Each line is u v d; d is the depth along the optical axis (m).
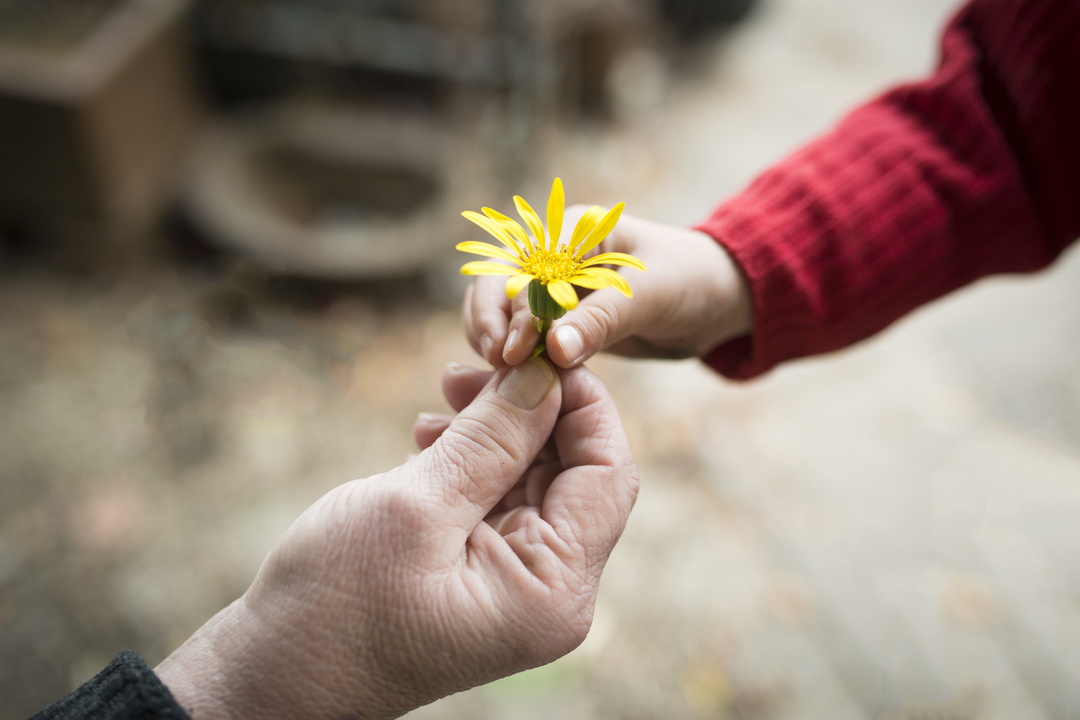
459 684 0.31
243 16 1.05
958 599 0.70
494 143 1.02
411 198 1.01
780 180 0.40
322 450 0.77
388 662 0.30
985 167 0.39
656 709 0.62
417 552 0.30
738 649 0.66
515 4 0.94
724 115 1.30
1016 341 0.95
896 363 0.92
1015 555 0.73
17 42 0.86
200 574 0.68
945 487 0.79
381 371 0.84
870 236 0.38
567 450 0.34
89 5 0.92
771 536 0.74
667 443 0.81
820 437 0.83
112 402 0.79
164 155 0.98
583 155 1.15
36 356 0.83
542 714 0.61
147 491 0.73
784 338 0.40
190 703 0.29
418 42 1.07
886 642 0.67
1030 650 0.67
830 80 1.41
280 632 0.29
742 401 0.86
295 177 1.02
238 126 1.03
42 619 0.65
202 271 0.92
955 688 0.64
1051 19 0.37
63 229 0.90
